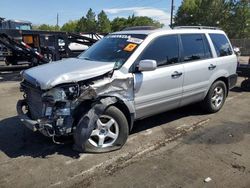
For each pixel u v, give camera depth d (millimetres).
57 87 4180
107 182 3855
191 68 5766
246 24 50375
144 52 5012
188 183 3832
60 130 4219
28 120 4488
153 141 5129
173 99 5539
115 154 4609
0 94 8898
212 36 6504
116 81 4551
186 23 56875
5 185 3799
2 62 19281
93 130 4512
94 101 4395
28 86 4684
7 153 4684
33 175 4023
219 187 3744
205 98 6453
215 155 4613
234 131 5629
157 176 3996
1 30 11094
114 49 5227
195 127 5828
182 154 4641
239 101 7922
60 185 3791
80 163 4332
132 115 4914
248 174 4051
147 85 4977
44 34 11656
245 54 37062
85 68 4488
